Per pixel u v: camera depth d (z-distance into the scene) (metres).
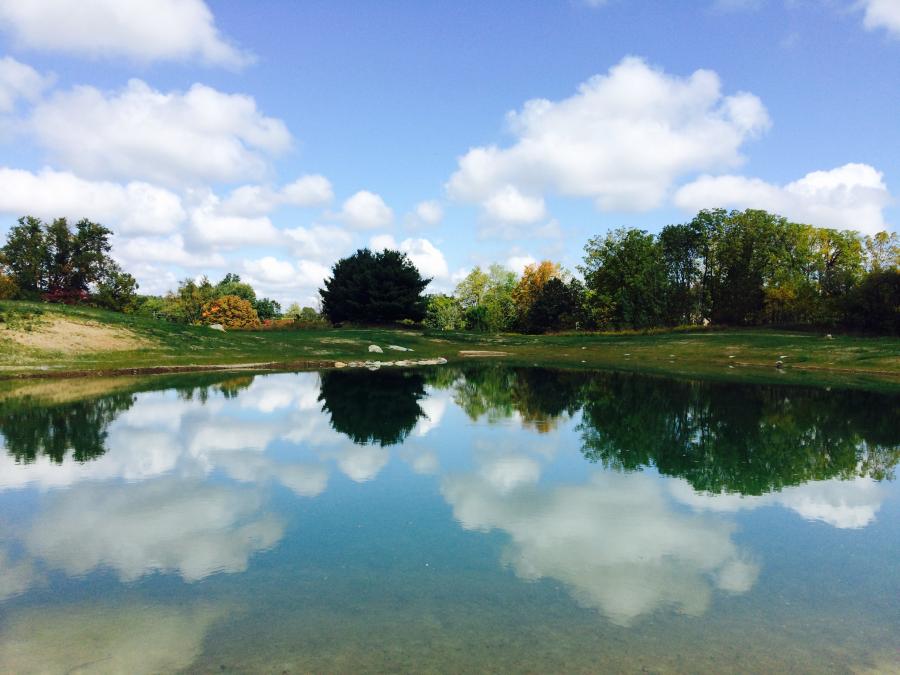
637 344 61.62
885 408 22.31
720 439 16.23
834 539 8.70
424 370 40.44
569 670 5.20
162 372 33.66
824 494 11.03
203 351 40.25
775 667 5.30
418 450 14.62
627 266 82.62
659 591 6.90
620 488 11.30
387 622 6.11
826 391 27.92
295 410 20.70
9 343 32.88
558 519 9.49
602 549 8.22
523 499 10.56
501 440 15.91
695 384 31.34
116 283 72.94
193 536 8.64
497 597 6.70
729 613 6.38
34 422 17.73
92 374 31.30
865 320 55.34
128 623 6.09
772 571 7.54
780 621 6.21
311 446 14.95
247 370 36.34
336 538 8.58
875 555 8.10
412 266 83.06
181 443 15.10
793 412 21.25
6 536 8.62
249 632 5.89
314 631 5.92
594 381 33.03
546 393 27.14
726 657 5.46
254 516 9.56
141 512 9.72
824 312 61.22
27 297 64.75
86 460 13.22
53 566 7.56
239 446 14.85
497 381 32.94
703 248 86.31
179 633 5.88
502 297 106.31
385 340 58.25
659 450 14.77
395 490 11.10
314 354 45.09
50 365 31.41
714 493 11.00
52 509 9.85
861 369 38.38
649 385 30.83
